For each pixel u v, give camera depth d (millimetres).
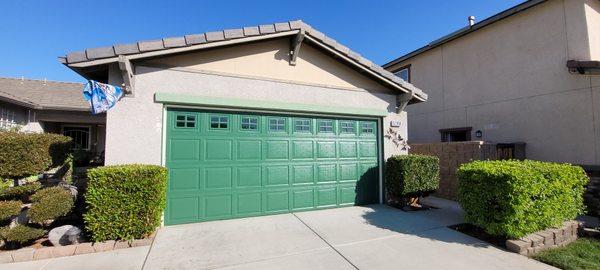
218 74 6047
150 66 5539
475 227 5508
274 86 6566
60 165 7176
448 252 4367
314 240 4844
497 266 3891
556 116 8148
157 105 5551
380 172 7707
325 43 6711
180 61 5797
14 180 5875
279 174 6570
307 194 6840
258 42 6508
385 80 7457
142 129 5402
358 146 7566
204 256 4172
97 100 4656
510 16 9391
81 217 5188
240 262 3992
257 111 6457
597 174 6711
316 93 7020
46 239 4633
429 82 12422
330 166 7160
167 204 5566
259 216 6297
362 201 7492
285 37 6738
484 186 4922
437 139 11922
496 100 9758
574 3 7918
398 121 8016
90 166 10867
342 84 7367
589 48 7617
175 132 5719
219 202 5973
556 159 8094
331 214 6504
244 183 6219
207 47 5695
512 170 4707
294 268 3820
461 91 11000
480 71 10328
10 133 5797
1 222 4363
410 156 7285
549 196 4945
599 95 7297
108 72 5414
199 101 5758
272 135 6566
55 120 12312
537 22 8711
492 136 9844
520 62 9109
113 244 4387
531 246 4414
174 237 4914
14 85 13273
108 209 4406
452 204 7699
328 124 7238
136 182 4559
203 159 5891
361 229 5430
